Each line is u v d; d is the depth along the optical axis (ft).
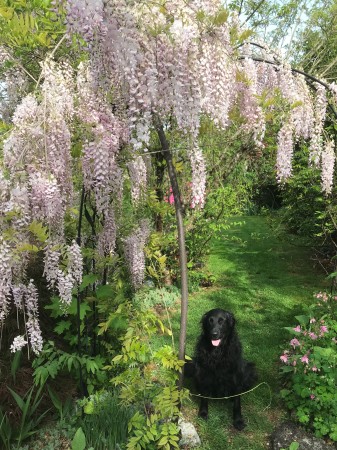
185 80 6.08
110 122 6.99
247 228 33.17
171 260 19.10
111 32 5.51
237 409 10.63
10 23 7.72
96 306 10.23
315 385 10.56
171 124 8.46
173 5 5.90
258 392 11.78
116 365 10.61
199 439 9.78
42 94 6.31
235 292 19.58
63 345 11.00
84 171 7.42
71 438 9.14
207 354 10.82
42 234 5.94
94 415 9.18
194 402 11.48
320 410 10.14
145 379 9.41
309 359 10.83
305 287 20.10
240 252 26.43
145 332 9.09
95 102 6.91
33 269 10.23
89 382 10.33
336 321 13.04
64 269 7.42
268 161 20.68
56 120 6.28
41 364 10.28
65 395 10.07
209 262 24.39
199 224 19.31
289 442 9.60
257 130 7.91
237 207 20.88
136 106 5.92
